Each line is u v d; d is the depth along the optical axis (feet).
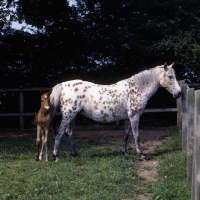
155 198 18.06
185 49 47.03
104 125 46.37
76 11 50.57
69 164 24.09
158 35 49.65
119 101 26.09
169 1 50.14
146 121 50.55
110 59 51.70
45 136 25.39
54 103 25.20
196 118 14.56
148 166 24.52
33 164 24.56
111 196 18.22
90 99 25.94
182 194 18.16
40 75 49.19
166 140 33.14
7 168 23.77
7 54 48.70
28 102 49.21
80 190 19.13
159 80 26.58
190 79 51.24
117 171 22.44
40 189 19.15
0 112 48.70
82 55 49.85
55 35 49.73
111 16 51.78
